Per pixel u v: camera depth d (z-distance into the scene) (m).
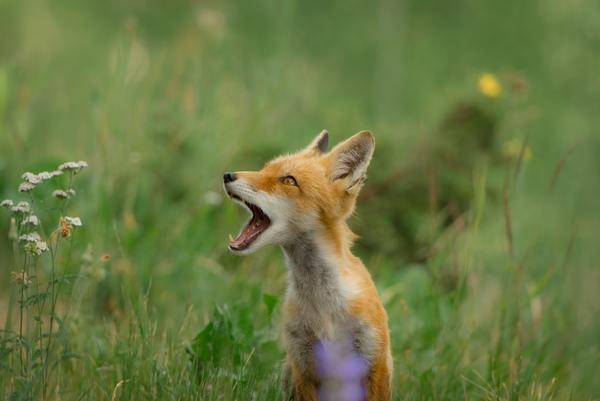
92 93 18.73
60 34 33.53
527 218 21.08
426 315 15.44
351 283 11.87
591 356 15.81
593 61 30.44
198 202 18.62
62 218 11.27
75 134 21.41
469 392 13.67
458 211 19.94
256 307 15.05
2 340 11.36
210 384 12.33
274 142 20.92
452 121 21.00
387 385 11.91
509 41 41.59
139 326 13.14
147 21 38.59
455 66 41.62
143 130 19.38
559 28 32.38
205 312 15.09
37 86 22.72
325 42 43.25
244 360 12.95
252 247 11.86
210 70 22.19
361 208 19.78
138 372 12.62
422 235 19.48
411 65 42.12
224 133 20.27
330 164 12.35
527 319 16.25
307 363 11.99
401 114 36.59
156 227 17.48
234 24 34.41
